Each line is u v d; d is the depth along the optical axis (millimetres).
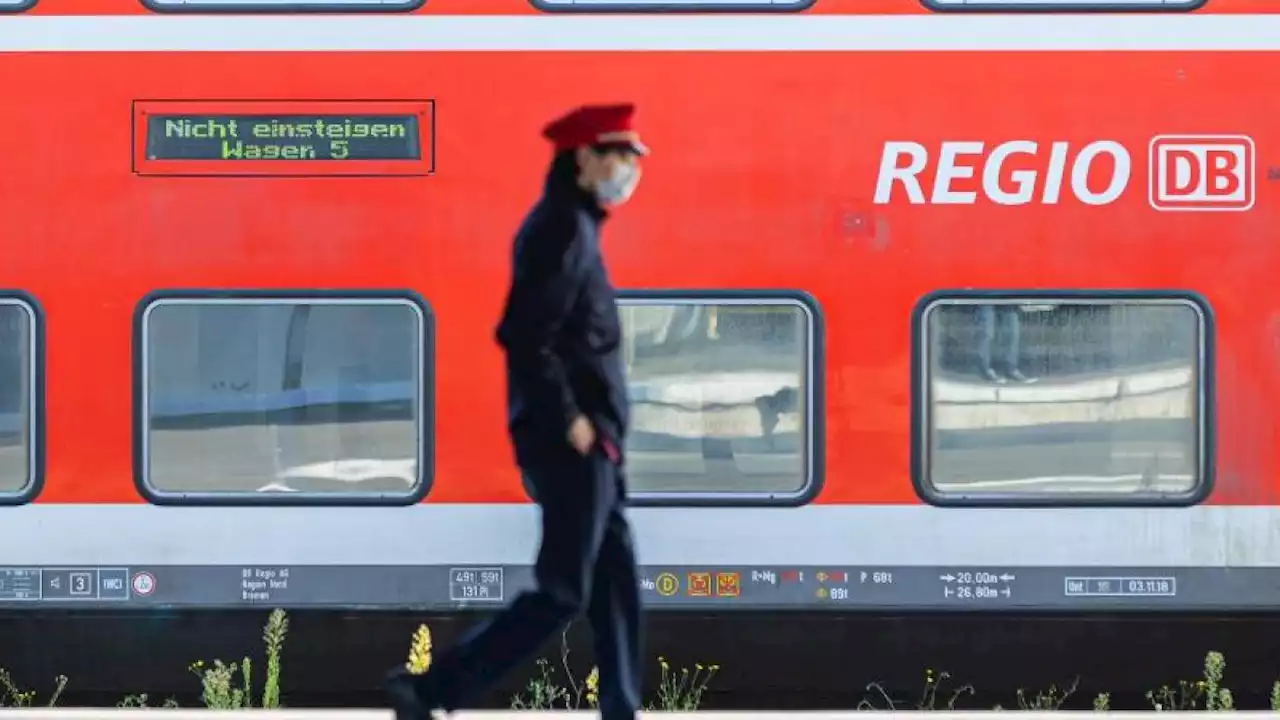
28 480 25672
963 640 25625
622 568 18125
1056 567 25547
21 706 25891
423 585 25672
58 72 25672
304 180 25656
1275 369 25469
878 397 25500
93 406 25609
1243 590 25594
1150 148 25516
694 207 25562
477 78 25625
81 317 25625
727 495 25500
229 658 25828
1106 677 25703
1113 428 25531
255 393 25625
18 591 25719
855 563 25516
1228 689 25734
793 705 26031
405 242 25594
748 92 25562
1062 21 25547
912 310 25500
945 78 25547
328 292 25578
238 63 25641
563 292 16750
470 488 25578
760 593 25531
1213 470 25484
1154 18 25531
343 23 25641
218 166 25641
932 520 25500
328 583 25688
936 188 25547
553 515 17156
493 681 17547
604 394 17234
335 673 25828
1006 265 25500
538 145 25625
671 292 25500
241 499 25641
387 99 25641
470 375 25578
